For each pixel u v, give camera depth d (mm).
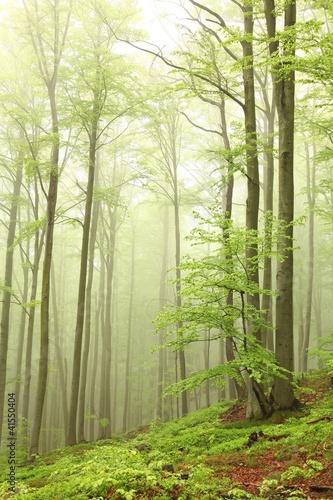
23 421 17656
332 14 8055
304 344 20031
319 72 7402
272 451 7059
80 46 14844
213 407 14312
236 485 5676
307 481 5488
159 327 8930
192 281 8875
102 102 14969
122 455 5820
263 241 8812
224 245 8805
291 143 10578
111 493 5062
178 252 19297
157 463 5543
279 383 9852
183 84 12242
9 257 18797
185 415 16688
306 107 15633
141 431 17000
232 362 8625
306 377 14219
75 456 11250
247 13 11133
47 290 13266
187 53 12938
